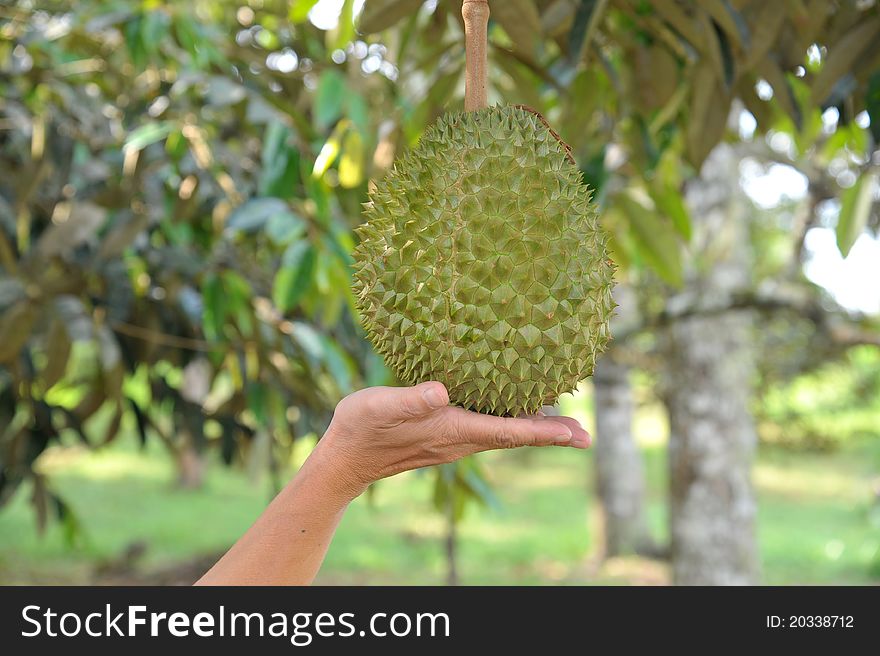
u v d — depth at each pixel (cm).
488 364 128
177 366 351
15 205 293
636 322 427
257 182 302
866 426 1304
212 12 374
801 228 467
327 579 757
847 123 198
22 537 863
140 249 297
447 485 308
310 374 317
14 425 370
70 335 265
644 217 252
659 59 213
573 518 1096
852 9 184
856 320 502
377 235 137
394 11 179
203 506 1070
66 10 312
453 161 131
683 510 507
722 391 503
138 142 246
